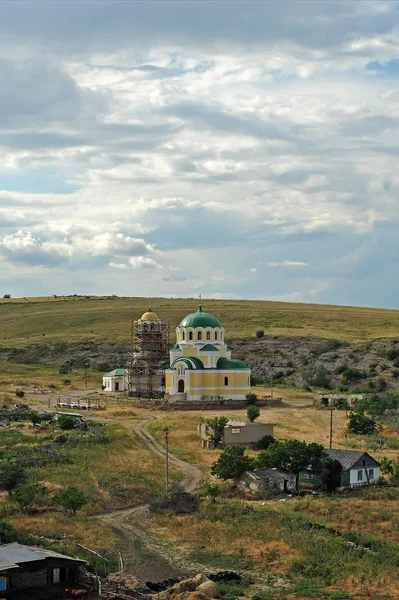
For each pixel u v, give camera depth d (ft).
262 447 408.26
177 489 320.50
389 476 336.29
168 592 201.67
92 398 602.03
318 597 203.82
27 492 276.21
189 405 555.69
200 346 591.78
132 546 245.65
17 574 195.52
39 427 449.89
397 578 217.77
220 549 242.78
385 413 541.75
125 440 414.00
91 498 294.05
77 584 202.69
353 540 251.19
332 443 422.41
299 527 263.29
